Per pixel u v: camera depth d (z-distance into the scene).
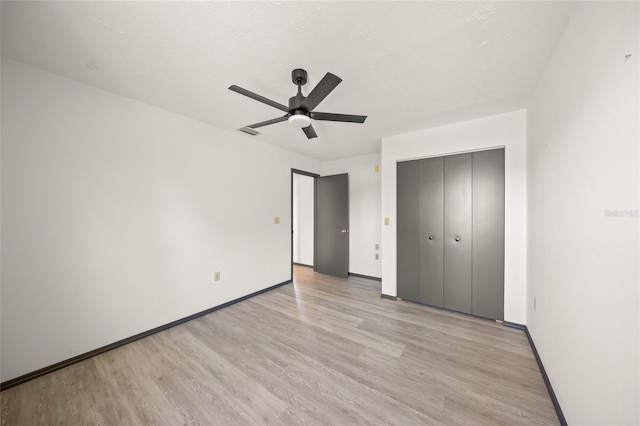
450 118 2.75
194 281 2.81
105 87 2.09
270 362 1.97
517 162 2.52
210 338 2.35
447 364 1.92
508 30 1.42
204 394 1.62
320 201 4.92
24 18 1.32
